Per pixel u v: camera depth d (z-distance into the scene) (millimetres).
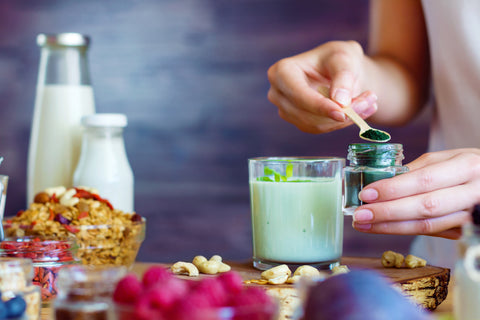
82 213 1107
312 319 752
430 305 932
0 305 788
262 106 2377
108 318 783
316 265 1006
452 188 970
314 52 1181
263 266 1017
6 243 974
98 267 846
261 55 2367
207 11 2396
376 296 737
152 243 2484
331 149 2316
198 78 2426
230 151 2414
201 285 769
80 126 1312
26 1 2562
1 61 2594
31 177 1316
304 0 2311
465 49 1300
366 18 2260
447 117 1351
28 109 2584
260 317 748
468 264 795
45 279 963
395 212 959
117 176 1249
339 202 1024
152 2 2445
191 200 2455
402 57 1397
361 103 1103
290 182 1007
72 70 1318
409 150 2180
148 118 2477
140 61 2473
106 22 2492
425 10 1347
